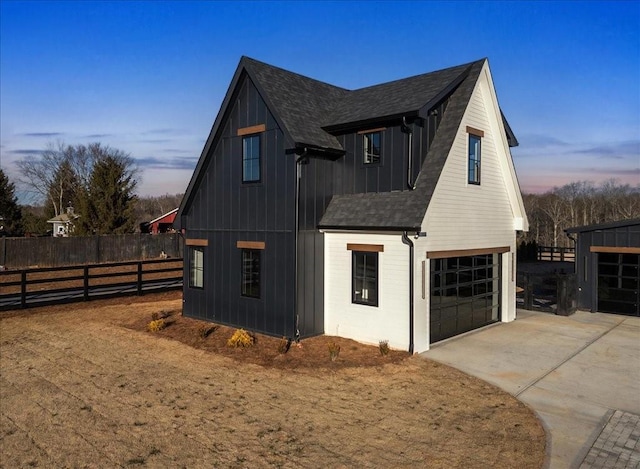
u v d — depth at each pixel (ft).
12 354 36.06
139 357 35.22
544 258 119.55
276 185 40.16
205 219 47.03
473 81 41.70
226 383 29.45
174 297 62.59
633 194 245.45
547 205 228.43
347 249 39.55
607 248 52.75
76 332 42.88
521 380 30.09
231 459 20.12
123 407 25.77
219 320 45.65
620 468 19.43
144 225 159.74
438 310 39.52
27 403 26.43
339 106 46.37
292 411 25.11
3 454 20.70
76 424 23.68
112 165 122.31
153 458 20.25
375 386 28.84
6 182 148.05
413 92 42.04
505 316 48.39
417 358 34.53
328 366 32.58
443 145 39.11
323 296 41.24
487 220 45.27
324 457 20.27
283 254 39.68
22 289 53.31
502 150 46.55
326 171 41.55
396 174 38.96
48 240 99.04
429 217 35.96
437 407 25.67
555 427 23.26
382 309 37.40
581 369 32.42
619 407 25.86
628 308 51.88
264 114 41.04
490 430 22.88
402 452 20.70
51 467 19.58
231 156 44.14
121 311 52.65
